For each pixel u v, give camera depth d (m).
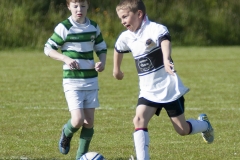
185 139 17.14
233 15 67.44
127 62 44.56
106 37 61.12
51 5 62.44
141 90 12.80
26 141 16.80
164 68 12.59
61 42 14.07
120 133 18.11
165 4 66.94
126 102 25.00
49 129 18.77
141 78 12.81
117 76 13.68
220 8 67.88
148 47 12.52
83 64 14.06
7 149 15.68
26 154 15.12
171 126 19.27
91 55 14.24
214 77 34.56
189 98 26.20
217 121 20.30
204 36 65.00
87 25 14.24
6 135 17.72
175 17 65.75
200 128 13.72
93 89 14.18
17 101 25.22
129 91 28.66
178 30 64.88
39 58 47.50
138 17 12.70
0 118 20.77
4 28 58.19
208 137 14.47
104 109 22.97
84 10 14.14
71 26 14.09
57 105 24.12
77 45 14.09
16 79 33.44
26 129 18.73
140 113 12.48
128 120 20.45
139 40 12.67
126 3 12.69
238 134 17.94
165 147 16.00
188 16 66.00
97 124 19.66
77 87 13.96
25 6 61.00
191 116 21.42
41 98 26.16
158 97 12.52
